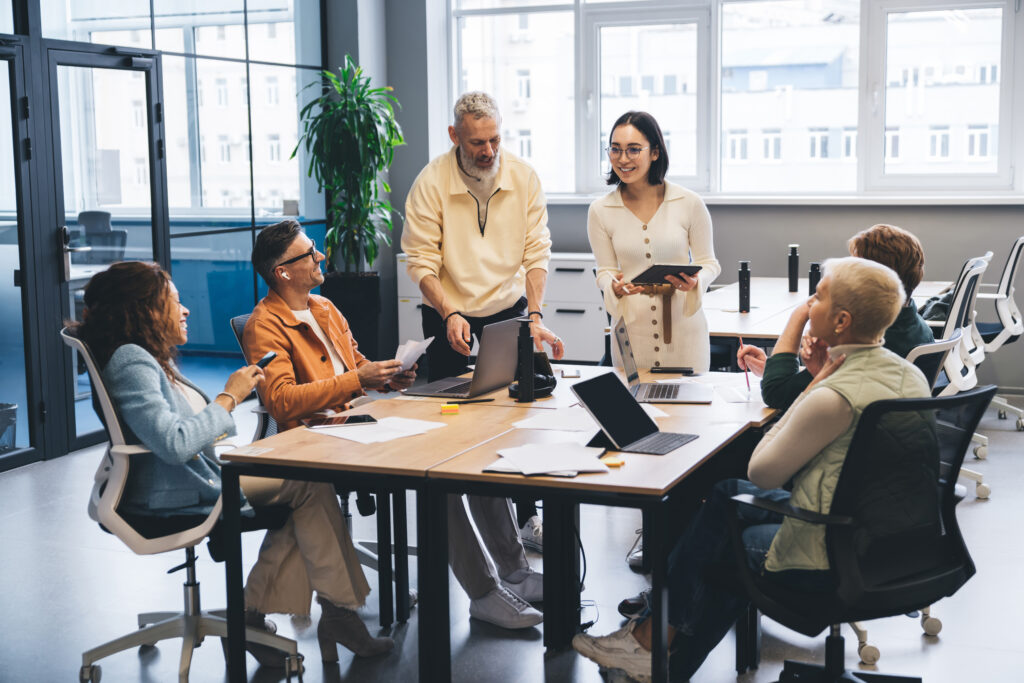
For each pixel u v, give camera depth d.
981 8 7.12
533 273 4.02
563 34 8.12
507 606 3.50
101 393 2.88
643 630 2.82
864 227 7.25
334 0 7.77
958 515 4.58
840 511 2.31
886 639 3.36
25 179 5.40
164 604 3.73
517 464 2.57
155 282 2.96
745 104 7.80
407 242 4.00
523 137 8.34
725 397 3.41
